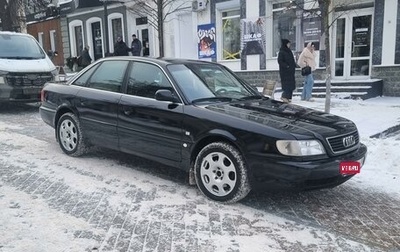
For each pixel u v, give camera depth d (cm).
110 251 364
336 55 1530
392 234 414
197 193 510
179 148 512
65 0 2686
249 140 450
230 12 1814
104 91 615
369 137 793
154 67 570
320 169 433
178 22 2014
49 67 1177
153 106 537
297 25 1569
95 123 618
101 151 704
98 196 495
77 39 2703
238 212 455
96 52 2564
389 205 491
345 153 466
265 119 472
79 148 652
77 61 2477
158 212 450
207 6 1864
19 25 2203
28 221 421
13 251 360
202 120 487
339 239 399
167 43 2072
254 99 578
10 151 707
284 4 1617
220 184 475
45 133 867
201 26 1897
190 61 602
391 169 616
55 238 386
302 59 1295
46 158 662
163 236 394
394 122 936
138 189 522
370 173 602
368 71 1471
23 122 1007
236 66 1806
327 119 504
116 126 585
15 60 1139
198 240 388
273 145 436
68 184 537
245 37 1738
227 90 578
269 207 474
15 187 524
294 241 392
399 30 1357
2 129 909
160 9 1261
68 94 661
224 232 405
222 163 473
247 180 459
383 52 1401
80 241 381
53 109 689
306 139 436
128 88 586
